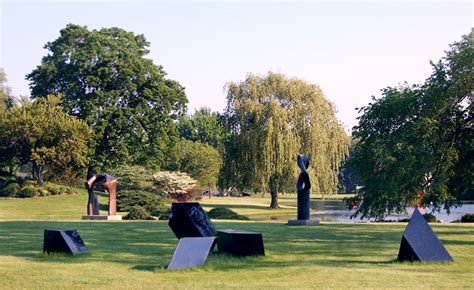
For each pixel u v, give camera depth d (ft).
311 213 161.27
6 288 34.60
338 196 314.55
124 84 203.21
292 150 158.81
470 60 76.13
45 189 178.70
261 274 39.14
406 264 43.52
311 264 43.50
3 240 60.44
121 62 200.64
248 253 46.32
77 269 40.96
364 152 87.35
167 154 225.76
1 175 192.65
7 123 176.86
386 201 85.56
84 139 182.50
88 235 66.39
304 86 165.89
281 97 165.37
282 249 52.90
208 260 43.73
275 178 166.71
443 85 78.23
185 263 40.91
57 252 47.80
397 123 85.97
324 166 162.50
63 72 200.34
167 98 210.18
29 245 55.83
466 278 37.88
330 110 166.61
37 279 37.22
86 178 204.13
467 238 63.46
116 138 203.00
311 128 161.89
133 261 44.88
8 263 43.65
